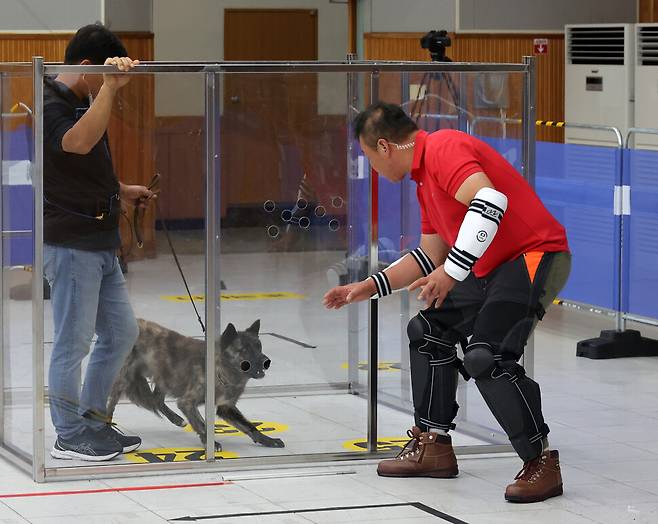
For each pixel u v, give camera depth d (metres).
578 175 8.73
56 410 5.36
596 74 11.54
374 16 12.56
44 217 5.28
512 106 5.89
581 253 8.76
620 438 6.20
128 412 5.49
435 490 5.25
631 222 8.28
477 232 4.79
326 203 5.92
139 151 5.42
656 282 8.11
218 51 13.79
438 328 5.38
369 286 5.36
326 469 5.59
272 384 5.75
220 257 5.61
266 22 13.91
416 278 5.37
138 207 5.45
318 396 5.84
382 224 6.14
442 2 11.95
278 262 5.80
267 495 5.16
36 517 4.83
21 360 5.54
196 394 5.55
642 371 7.82
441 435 5.46
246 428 5.66
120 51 5.48
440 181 4.98
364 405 5.89
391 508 4.98
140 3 11.38
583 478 5.46
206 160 5.53
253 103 5.67
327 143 5.90
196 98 5.51
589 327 9.22
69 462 5.39
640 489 5.29
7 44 10.53
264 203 5.75
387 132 5.17
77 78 5.25
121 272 5.45
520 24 12.12
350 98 5.89
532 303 5.04
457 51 11.96
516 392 5.10
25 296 5.44
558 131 12.45
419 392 5.46
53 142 5.23
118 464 5.45
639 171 8.20
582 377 7.62
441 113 5.93
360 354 5.93
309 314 5.86
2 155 5.66
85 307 5.38
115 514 4.87
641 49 11.20
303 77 5.78
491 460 5.75
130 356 5.47
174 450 5.54
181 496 5.14
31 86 5.25
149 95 5.40
